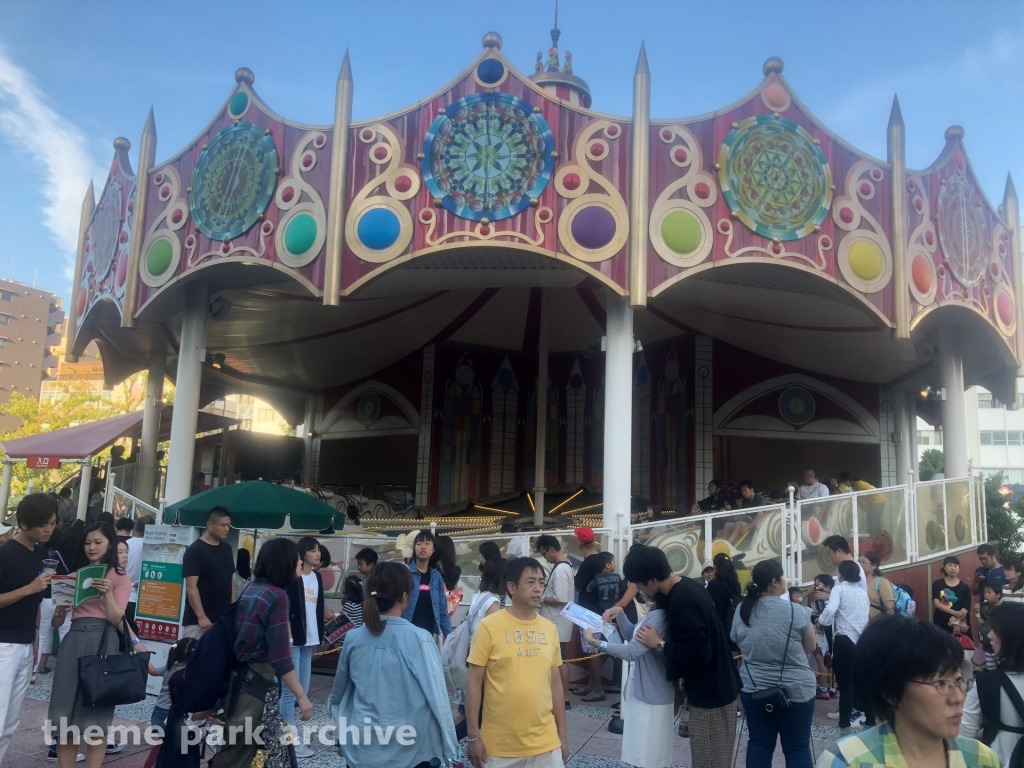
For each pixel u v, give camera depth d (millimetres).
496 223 11328
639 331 18578
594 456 19266
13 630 5262
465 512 18172
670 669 4961
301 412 23156
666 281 11258
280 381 21422
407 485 19156
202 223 12812
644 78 11508
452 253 11578
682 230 11383
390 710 4121
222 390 21547
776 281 12555
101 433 16000
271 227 12219
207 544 7230
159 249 13344
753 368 18422
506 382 19688
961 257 13320
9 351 68250
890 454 18578
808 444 18281
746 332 17125
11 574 5242
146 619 8031
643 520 15125
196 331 13477
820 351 17172
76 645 5465
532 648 4309
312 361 19609
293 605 6742
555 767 4230
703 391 17984
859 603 7676
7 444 15508
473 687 4234
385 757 4062
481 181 11445
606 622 5766
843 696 7629
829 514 10867
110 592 5539
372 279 11570
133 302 13625
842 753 2508
